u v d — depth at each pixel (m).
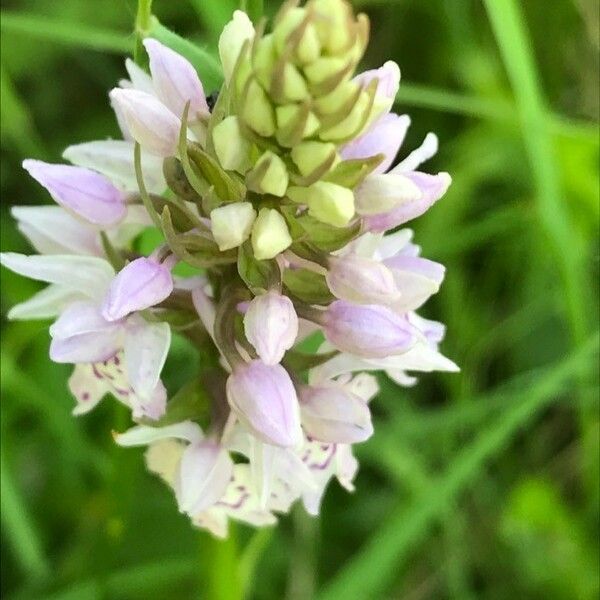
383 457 0.10
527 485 0.11
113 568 0.09
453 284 0.11
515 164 0.12
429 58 0.13
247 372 0.06
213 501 0.06
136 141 0.06
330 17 0.05
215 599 0.08
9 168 0.12
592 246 0.11
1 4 0.12
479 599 0.11
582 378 0.09
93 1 0.12
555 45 0.13
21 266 0.06
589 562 0.11
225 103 0.06
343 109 0.05
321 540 0.11
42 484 0.11
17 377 0.10
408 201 0.06
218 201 0.06
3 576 0.10
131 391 0.06
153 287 0.06
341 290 0.06
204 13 0.10
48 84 0.13
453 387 0.11
